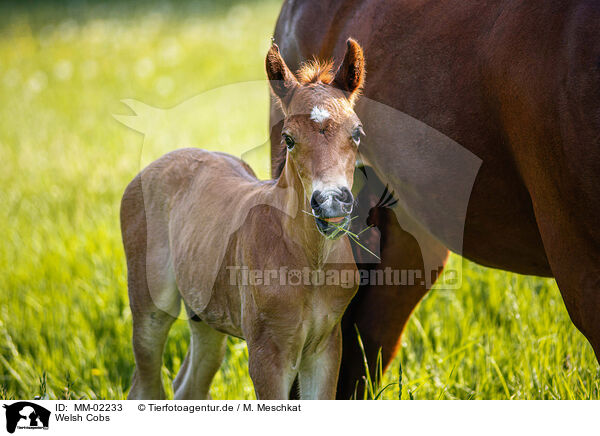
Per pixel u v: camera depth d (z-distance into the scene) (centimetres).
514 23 465
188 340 823
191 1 3347
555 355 652
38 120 1803
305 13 660
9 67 2391
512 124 464
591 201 420
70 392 672
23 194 1281
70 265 977
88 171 1382
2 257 1013
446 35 512
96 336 836
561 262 446
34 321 833
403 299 630
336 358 534
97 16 3142
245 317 518
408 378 690
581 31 423
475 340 712
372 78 560
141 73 2156
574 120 420
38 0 3556
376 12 577
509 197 497
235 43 2447
